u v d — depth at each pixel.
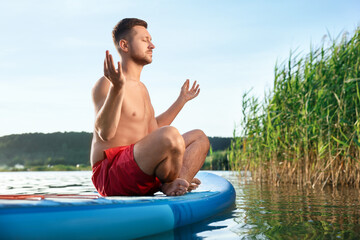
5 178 6.91
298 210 2.21
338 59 4.73
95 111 2.21
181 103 2.87
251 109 5.51
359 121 3.89
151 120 2.51
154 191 2.22
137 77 2.49
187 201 1.80
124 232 1.31
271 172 5.10
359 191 3.57
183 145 1.98
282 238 1.40
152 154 1.96
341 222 1.76
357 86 3.96
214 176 3.39
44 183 5.19
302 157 4.73
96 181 2.29
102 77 2.26
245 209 2.26
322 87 4.41
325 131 4.41
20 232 1.05
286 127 4.82
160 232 1.50
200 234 1.49
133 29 2.44
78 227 1.17
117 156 2.14
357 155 4.08
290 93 4.85
